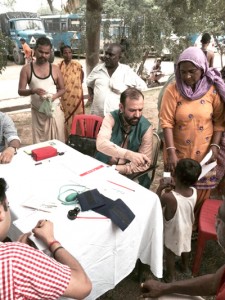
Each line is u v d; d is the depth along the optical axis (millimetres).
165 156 2529
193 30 5703
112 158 2564
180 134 2432
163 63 12328
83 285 1156
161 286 1421
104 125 2527
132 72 3670
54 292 1073
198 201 2592
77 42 5996
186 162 2035
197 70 2188
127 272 1819
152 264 1921
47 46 3305
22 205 1717
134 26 5438
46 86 3473
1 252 1002
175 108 2393
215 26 7172
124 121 2463
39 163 2250
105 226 1575
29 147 2535
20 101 7039
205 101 2305
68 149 2518
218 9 6164
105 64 3590
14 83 9031
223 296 1016
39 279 1030
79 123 3191
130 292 2188
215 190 3072
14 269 981
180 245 2105
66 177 2049
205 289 1293
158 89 8547
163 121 2457
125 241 1696
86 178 2039
